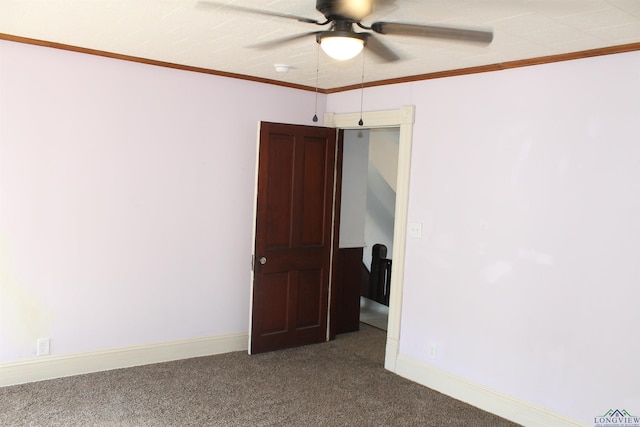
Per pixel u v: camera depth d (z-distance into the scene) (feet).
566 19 7.93
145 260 13.21
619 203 9.46
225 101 14.16
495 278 11.51
